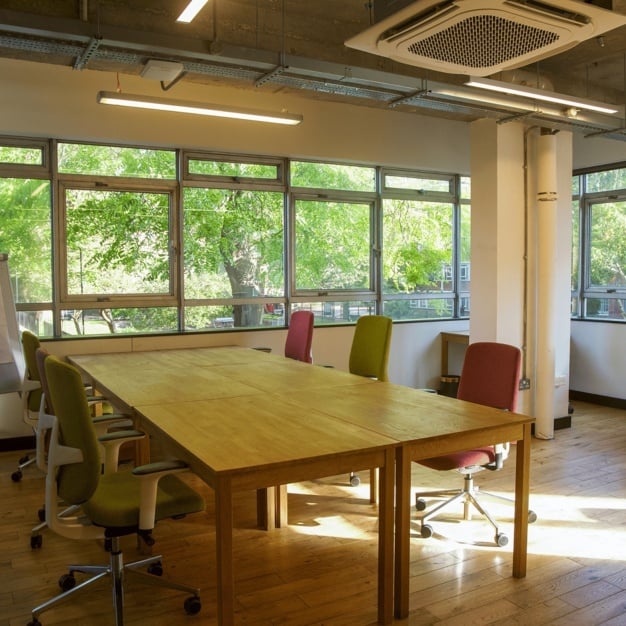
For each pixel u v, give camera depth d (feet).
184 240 19.12
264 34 15.06
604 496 13.23
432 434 8.58
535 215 18.45
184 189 19.01
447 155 22.79
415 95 13.92
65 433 7.80
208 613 8.63
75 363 15.31
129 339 17.78
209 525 11.82
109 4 13.09
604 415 21.16
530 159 18.35
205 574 9.78
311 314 16.71
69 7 12.36
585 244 23.79
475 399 11.71
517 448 9.59
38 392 13.85
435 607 8.74
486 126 18.02
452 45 6.09
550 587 9.32
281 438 8.33
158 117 17.84
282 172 20.49
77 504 7.82
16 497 13.29
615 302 22.75
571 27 5.69
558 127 16.83
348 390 11.76
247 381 12.69
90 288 18.02
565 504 12.75
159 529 11.62
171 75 12.11
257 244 20.33
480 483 14.01
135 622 8.40
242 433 8.59
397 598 8.46
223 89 18.75
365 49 6.47
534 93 13.96
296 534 11.29
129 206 18.42
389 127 21.50
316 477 7.63
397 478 8.36
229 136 18.88
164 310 19.02
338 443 8.10
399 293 23.00
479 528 11.55
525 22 5.58
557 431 18.93
